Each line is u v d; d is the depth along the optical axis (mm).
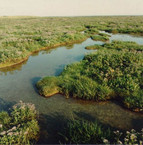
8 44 17781
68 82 8930
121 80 8438
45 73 11109
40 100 7656
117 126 5730
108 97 7648
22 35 23672
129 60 10797
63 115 6469
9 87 9070
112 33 30922
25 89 8797
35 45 18500
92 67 10703
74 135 5043
